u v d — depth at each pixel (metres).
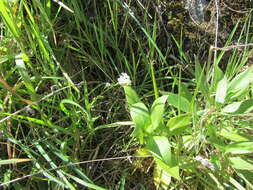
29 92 0.36
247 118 0.40
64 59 0.43
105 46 0.45
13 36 0.36
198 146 0.38
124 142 0.41
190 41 0.46
